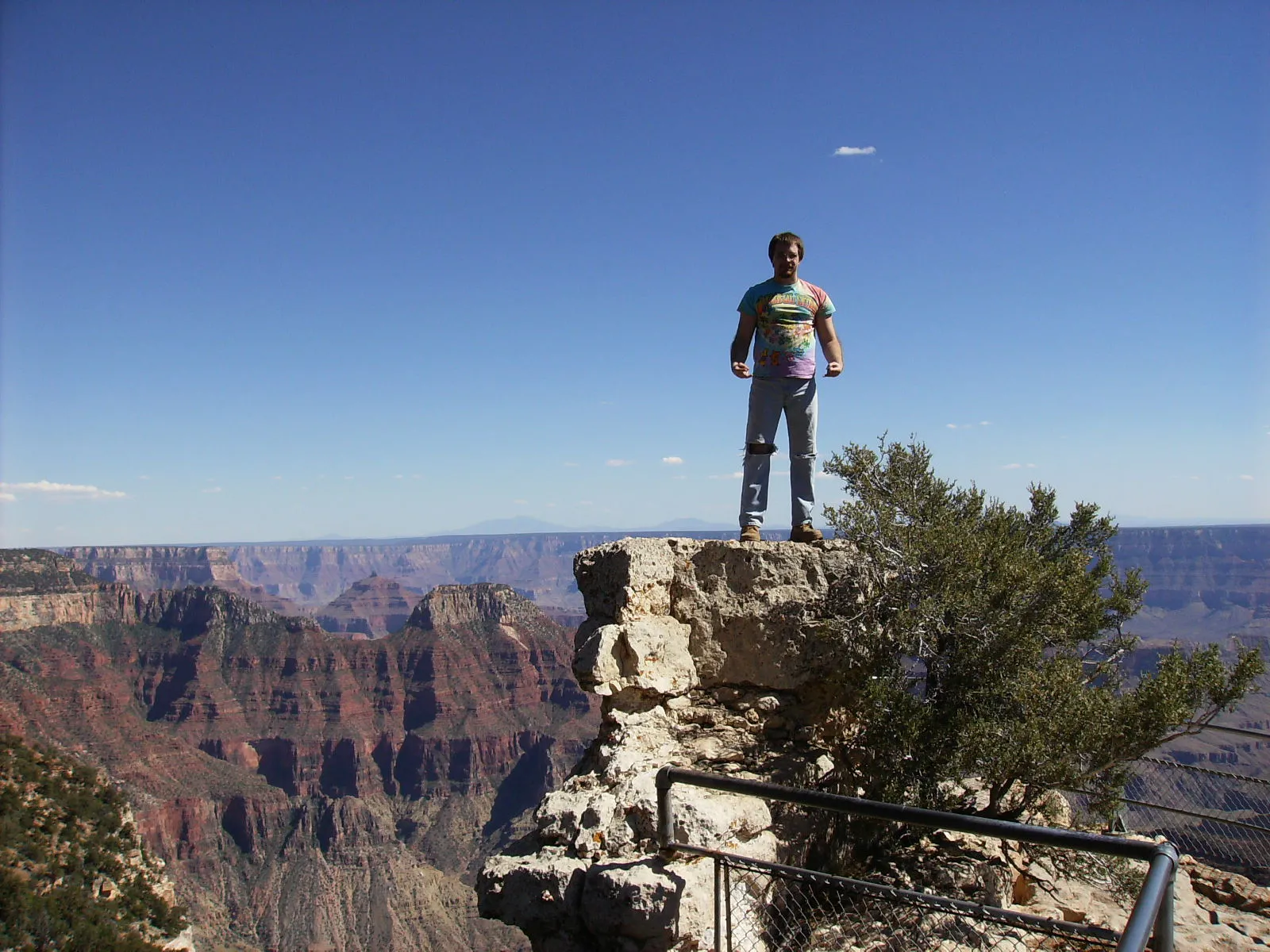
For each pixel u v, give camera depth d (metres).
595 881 5.78
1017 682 7.06
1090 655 8.01
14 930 39.03
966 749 6.82
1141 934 3.03
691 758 7.29
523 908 6.17
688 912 5.61
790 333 8.45
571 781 7.14
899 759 7.33
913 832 7.78
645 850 6.12
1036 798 7.20
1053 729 6.62
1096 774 6.82
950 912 4.78
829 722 8.07
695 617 8.32
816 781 7.47
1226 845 9.26
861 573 7.86
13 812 46.81
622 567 8.02
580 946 5.95
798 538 8.60
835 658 7.82
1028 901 7.79
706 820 6.05
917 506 7.84
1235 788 9.66
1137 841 3.74
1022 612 7.27
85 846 49.09
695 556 8.48
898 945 6.48
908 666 7.78
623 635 7.73
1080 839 3.87
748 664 8.14
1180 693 6.69
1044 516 8.55
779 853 6.71
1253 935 7.38
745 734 7.80
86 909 44.00
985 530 7.84
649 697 7.80
